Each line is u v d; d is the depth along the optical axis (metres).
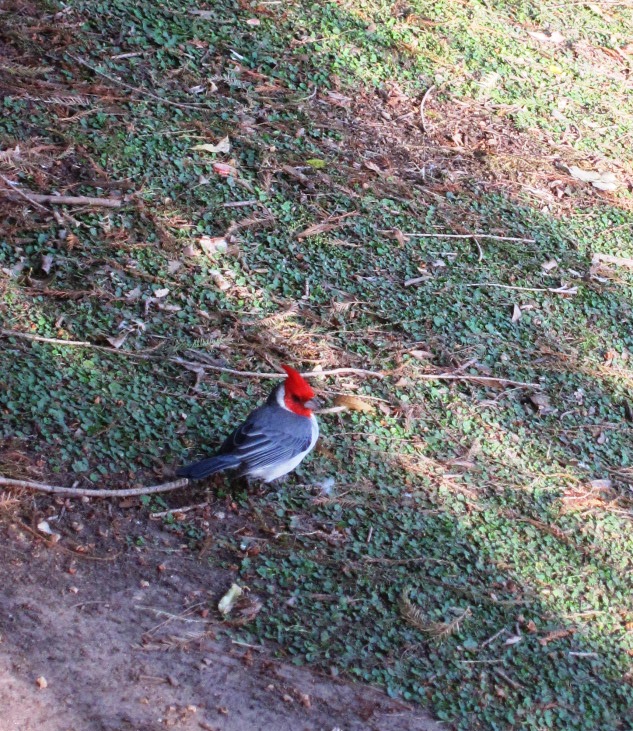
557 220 8.77
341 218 7.64
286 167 7.80
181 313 6.42
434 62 9.72
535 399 6.96
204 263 6.83
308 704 4.45
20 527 4.81
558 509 6.21
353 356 6.66
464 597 5.33
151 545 5.00
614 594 5.78
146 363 6.00
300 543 5.30
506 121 9.53
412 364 6.79
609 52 11.30
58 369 5.71
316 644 4.77
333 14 9.58
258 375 6.21
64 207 6.71
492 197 8.64
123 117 7.53
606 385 7.43
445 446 6.32
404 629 5.01
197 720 4.21
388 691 4.66
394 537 5.52
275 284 6.93
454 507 5.89
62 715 4.04
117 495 5.13
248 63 8.56
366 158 8.31
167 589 4.80
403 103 9.09
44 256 6.32
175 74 8.09
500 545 5.78
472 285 7.69
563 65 10.70
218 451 5.36
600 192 9.31
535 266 8.16
